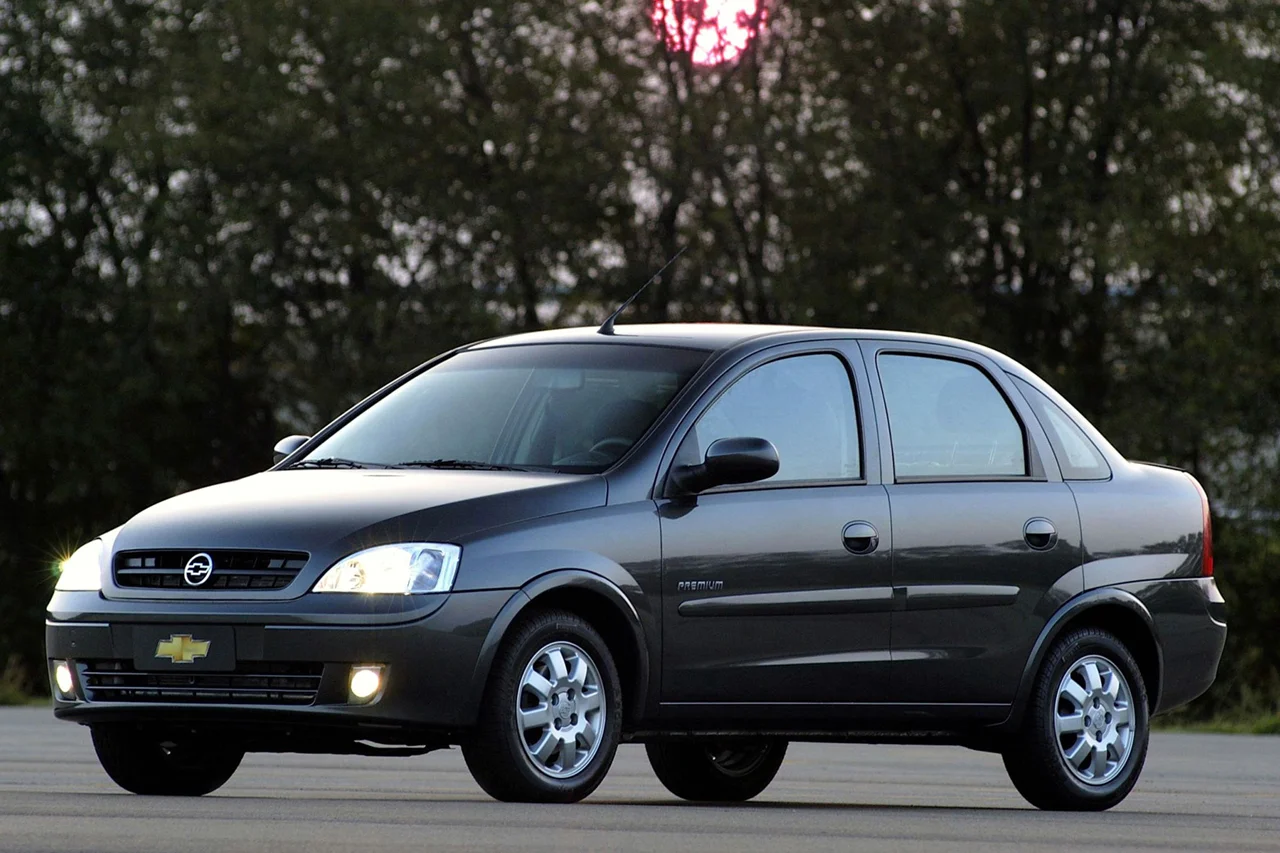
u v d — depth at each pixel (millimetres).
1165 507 26859
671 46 112500
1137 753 25984
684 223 115000
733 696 22219
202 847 14953
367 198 113812
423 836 16234
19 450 128875
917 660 23781
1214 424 107188
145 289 123500
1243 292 108000
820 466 23406
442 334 113500
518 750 20500
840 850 16172
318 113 113938
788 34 113625
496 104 114500
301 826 17000
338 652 19953
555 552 20797
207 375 125812
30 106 127438
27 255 127750
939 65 113938
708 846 16109
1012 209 109812
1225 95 107188
